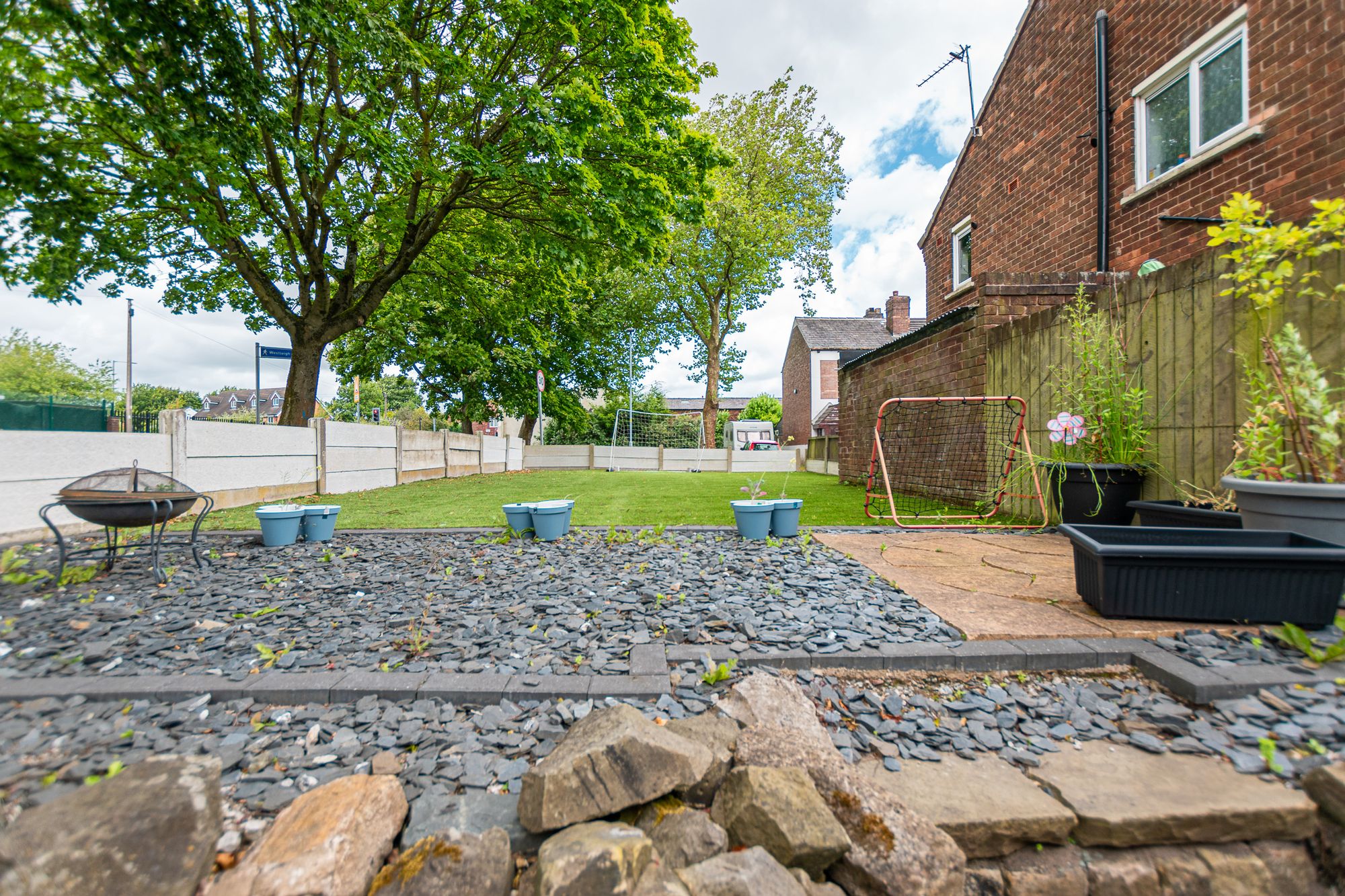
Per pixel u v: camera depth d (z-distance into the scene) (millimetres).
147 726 1780
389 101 7141
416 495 8500
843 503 6941
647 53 7570
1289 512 2598
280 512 4449
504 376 16828
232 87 6062
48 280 6602
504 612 2836
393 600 3078
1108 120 6215
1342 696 1864
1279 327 3270
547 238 8578
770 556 3961
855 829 1368
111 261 7598
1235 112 4926
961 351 6359
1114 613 2508
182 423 6023
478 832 1354
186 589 3291
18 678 2070
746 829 1376
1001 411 5652
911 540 4484
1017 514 5477
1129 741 1745
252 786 1504
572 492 9070
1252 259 3029
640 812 1450
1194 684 1904
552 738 1738
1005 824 1405
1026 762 1657
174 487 3742
